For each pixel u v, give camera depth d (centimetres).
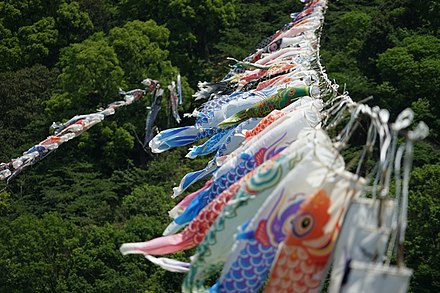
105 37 5306
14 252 3662
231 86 1794
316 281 895
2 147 4909
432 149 3944
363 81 4488
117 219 4181
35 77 5250
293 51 1744
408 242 3134
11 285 3622
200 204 1133
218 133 1509
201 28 5519
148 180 4581
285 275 898
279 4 5778
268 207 920
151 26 5131
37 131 4969
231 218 956
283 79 1530
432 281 3083
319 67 1641
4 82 5181
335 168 902
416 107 4178
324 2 2008
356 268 799
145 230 3738
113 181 4634
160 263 1018
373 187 865
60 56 5491
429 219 3131
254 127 1396
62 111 4947
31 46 5528
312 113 1168
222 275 938
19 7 5628
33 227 3709
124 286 3447
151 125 2647
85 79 4862
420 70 4338
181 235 1030
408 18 4866
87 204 4431
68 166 4725
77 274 3588
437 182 3347
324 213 881
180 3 5391
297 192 912
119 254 3591
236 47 5356
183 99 4816
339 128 1465
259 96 1478
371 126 908
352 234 830
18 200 4550
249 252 926
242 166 1137
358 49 4891
